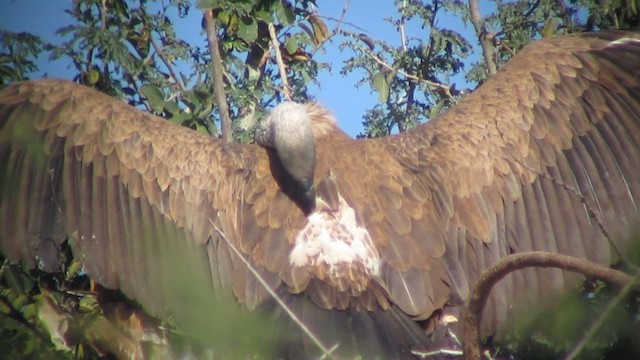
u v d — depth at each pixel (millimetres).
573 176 11391
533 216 11211
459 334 10508
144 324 10812
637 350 9320
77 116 11570
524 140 11477
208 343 8617
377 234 10859
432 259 10820
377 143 11594
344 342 9820
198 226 11078
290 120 11023
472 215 11102
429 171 11297
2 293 10680
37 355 9102
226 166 11336
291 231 10805
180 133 11547
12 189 11391
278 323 9977
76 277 11625
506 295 10656
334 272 10484
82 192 11320
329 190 11039
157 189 11250
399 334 10008
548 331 10203
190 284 10555
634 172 11453
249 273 10703
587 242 11141
